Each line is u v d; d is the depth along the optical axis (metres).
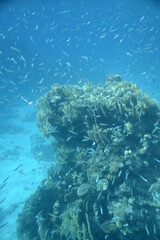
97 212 6.88
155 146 7.79
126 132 7.73
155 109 8.22
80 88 11.68
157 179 7.35
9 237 10.38
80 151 8.99
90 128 8.55
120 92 8.82
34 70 35.88
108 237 6.54
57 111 10.09
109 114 8.26
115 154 7.49
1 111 28.28
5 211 12.12
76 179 8.75
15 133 22.84
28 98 32.84
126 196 6.78
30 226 9.02
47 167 15.59
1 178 15.06
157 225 6.37
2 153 18.48
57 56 45.66
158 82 34.06
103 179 7.24
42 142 19.28
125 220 6.19
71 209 7.34
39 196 9.11
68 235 6.85
